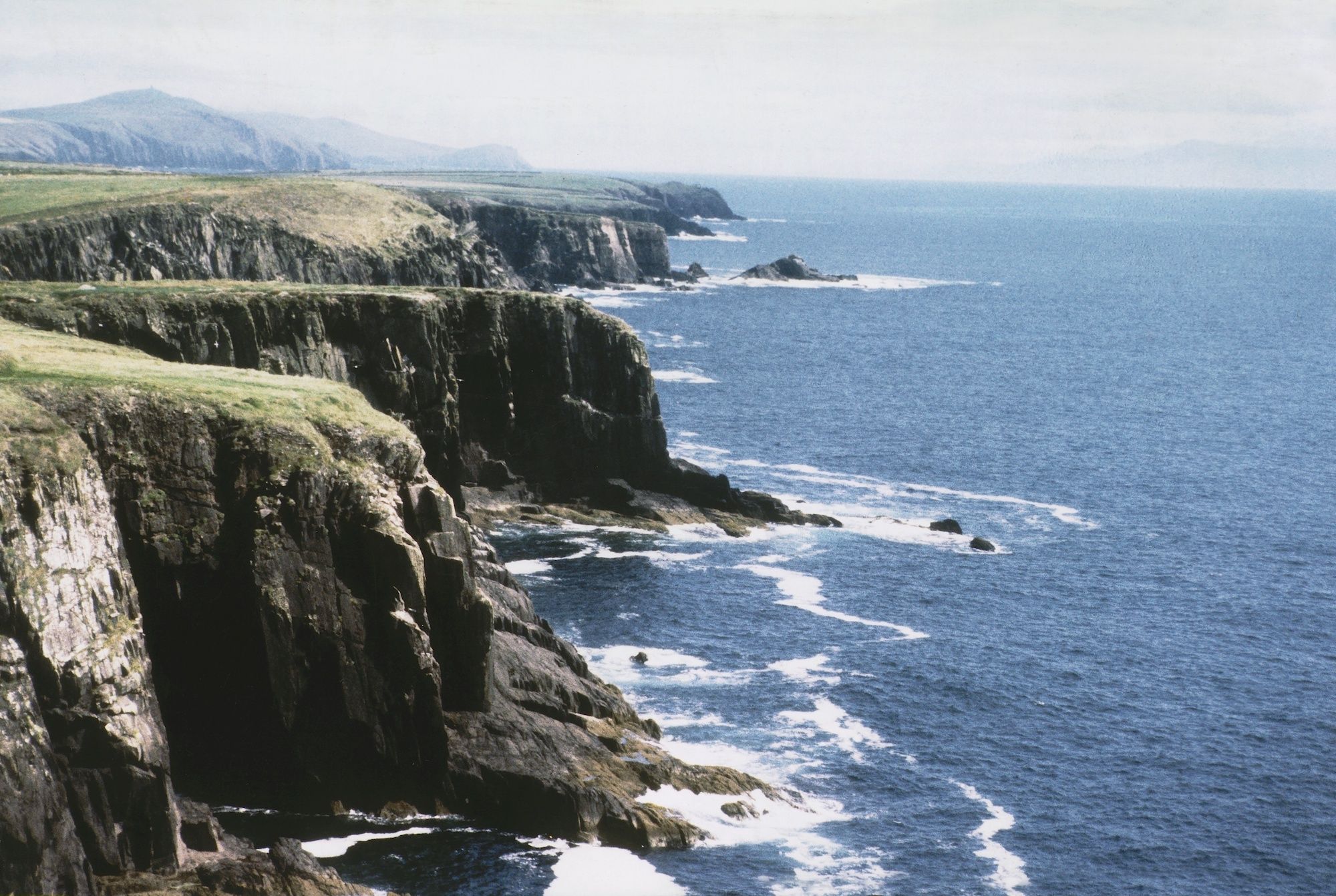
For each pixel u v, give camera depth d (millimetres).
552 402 135875
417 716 73500
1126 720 92312
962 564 124562
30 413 67562
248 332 118625
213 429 77125
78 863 58594
